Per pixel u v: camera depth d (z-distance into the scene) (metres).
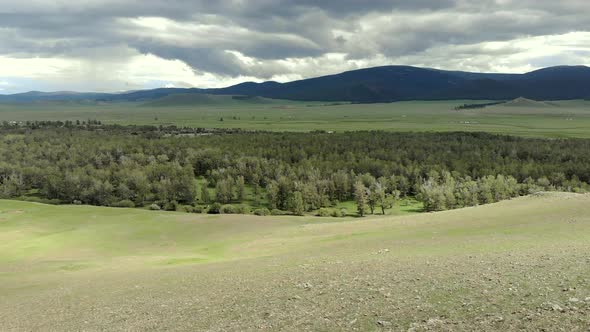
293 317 20.55
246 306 23.52
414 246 36.66
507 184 121.62
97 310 28.38
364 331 17.53
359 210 121.38
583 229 36.75
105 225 76.44
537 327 15.46
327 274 27.69
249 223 74.44
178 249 59.41
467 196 115.00
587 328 14.76
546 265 22.84
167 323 23.17
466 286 20.84
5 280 42.78
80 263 50.59
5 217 83.50
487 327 16.09
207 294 27.70
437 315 17.89
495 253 28.06
